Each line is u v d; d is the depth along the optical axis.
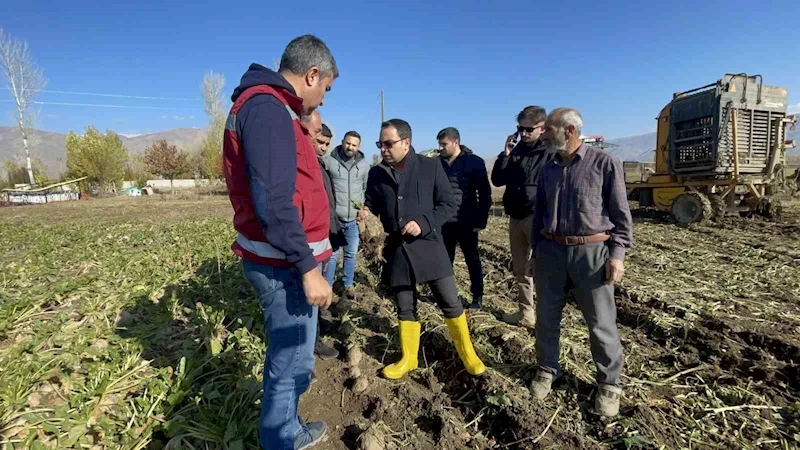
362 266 7.14
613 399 2.99
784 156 11.48
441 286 3.42
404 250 3.45
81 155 38.75
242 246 2.28
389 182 3.47
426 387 3.59
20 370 3.30
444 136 5.02
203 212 19.67
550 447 2.77
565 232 3.06
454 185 5.02
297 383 2.46
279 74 2.19
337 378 3.72
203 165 45.56
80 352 3.69
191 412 2.97
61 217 18.44
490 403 3.12
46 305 5.20
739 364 3.66
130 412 2.88
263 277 2.25
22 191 30.97
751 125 10.83
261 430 2.46
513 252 4.53
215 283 6.18
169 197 32.59
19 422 2.73
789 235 9.27
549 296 3.24
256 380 3.31
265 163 1.97
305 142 2.31
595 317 3.03
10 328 4.32
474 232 5.05
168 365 3.58
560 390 3.32
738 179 10.70
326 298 2.17
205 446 2.69
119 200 30.86
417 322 3.69
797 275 6.12
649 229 10.67
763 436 2.81
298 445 2.67
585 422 3.00
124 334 4.24
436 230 3.41
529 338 4.13
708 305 4.91
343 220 5.50
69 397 3.05
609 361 3.01
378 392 3.45
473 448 2.87
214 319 4.24
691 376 3.54
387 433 2.96
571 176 3.05
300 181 2.26
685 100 11.41
